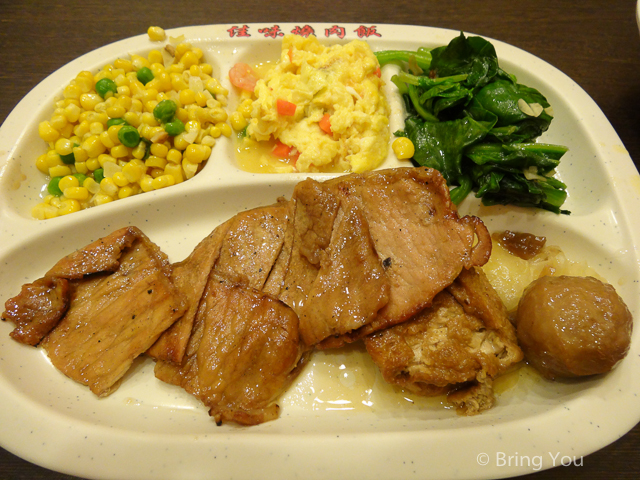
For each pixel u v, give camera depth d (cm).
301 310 17
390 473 14
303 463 15
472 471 14
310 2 27
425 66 21
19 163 20
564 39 26
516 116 19
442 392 17
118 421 16
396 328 16
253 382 16
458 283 17
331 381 18
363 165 20
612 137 20
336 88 20
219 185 20
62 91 21
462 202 20
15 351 17
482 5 27
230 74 22
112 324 17
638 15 20
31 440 15
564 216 19
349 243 16
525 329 16
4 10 26
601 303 16
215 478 15
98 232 20
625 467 17
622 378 16
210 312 17
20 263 19
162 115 20
